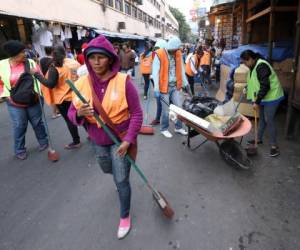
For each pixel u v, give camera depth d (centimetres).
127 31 2909
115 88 211
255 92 393
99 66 202
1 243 254
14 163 425
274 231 250
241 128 356
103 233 260
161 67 477
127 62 1001
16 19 1095
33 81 414
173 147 457
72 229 267
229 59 745
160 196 269
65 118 446
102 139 231
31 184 359
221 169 371
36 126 451
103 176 368
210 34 2020
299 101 428
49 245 248
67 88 424
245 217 271
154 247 239
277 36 822
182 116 406
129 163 243
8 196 334
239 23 1109
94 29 1759
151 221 272
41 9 1255
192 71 830
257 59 386
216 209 286
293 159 390
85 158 430
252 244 236
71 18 1584
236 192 315
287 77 602
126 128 229
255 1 850
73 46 1554
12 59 401
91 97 217
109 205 303
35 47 1109
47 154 452
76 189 340
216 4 1043
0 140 534
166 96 492
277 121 561
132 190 329
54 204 311
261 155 407
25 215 294
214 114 399
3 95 410
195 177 354
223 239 244
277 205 288
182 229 259
